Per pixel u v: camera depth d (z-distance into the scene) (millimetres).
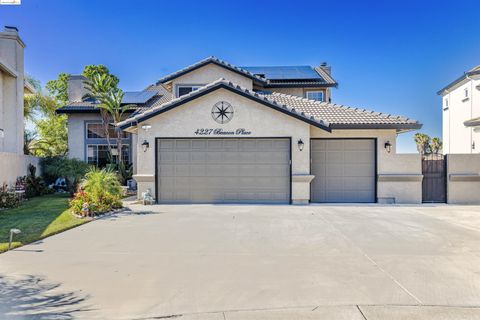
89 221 12086
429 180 17516
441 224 11570
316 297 5496
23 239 9242
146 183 17062
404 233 10156
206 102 17016
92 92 25891
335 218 12703
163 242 9078
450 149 28750
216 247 8562
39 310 5055
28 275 6520
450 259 7535
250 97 16766
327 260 7469
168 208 15297
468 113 25609
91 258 7629
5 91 22375
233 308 5133
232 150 17062
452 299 5422
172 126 17062
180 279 6312
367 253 8016
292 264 7188
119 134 24812
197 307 5164
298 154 16859
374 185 17469
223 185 17062
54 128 33938
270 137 16906
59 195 21406
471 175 17062
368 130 17344
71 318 4820
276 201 16969
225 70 22703
